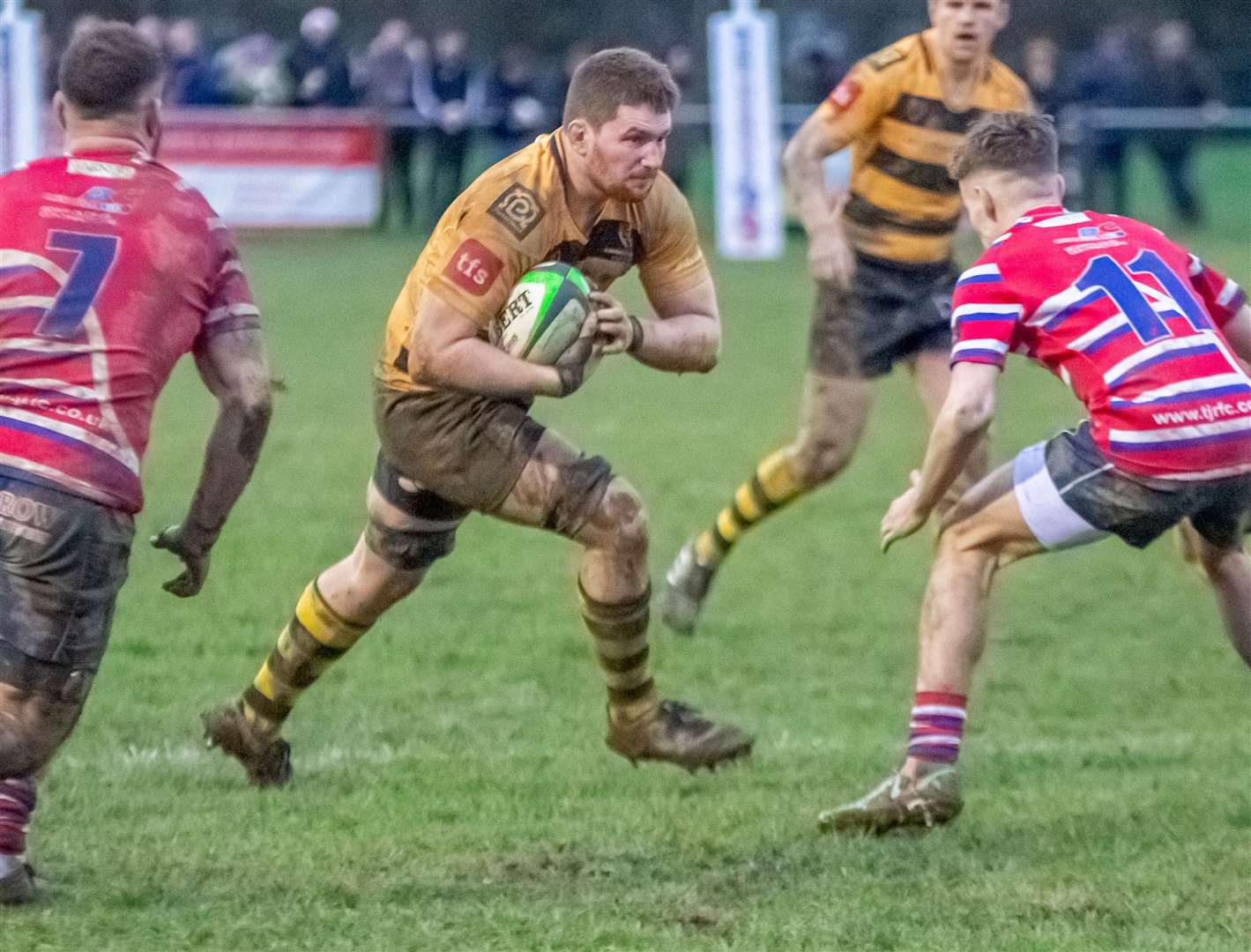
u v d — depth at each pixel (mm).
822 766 20844
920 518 17281
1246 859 17062
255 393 15250
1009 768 20750
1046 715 23500
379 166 79938
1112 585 30703
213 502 15344
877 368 25016
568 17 136250
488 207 16688
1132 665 25953
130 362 14805
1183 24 134875
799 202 24406
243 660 25234
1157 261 17016
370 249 77875
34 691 14688
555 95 84812
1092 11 136250
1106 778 20281
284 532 32938
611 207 17125
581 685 24453
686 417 45969
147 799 19125
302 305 63344
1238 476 16609
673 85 16719
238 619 27344
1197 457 16406
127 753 20938
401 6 136375
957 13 24156
